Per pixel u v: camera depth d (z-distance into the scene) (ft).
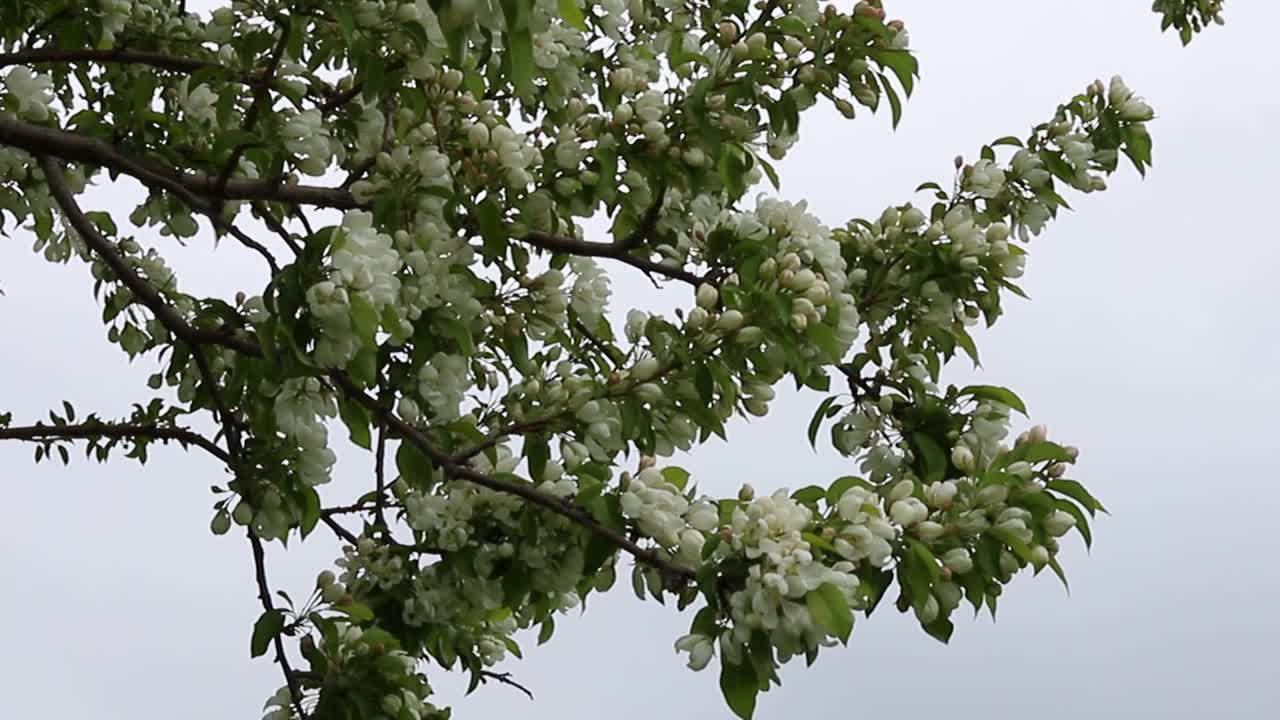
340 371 13.71
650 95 15.92
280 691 15.90
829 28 16.44
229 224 15.19
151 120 16.87
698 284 17.47
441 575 16.26
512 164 14.70
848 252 18.99
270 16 14.16
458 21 10.64
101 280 19.93
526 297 16.03
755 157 17.90
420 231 14.38
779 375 15.65
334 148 16.49
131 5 18.03
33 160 17.66
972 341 18.66
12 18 17.52
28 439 18.58
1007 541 13.07
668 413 15.26
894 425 18.58
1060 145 19.83
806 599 11.50
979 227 18.57
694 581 12.66
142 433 18.49
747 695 11.75
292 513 15.70
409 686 15.90
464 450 15.69
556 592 15.52
